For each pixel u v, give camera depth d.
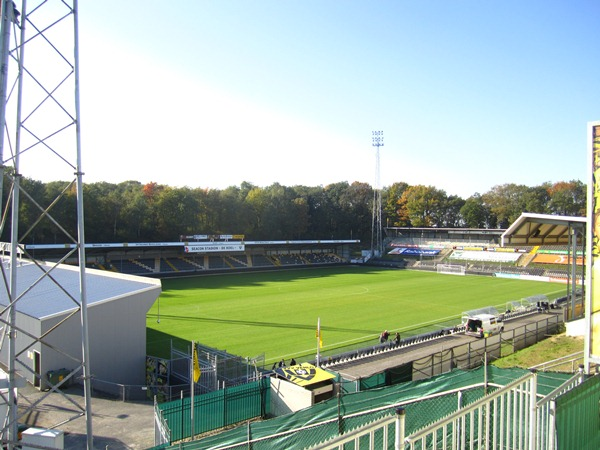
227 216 108.25
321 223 127.94
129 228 90.31
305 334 40.09
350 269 95.38
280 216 117.81
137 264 82.00
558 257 89.69
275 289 65.50
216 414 20.59
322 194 133.75
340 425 12.18
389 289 66.88
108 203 88.19
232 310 50.09
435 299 58.56
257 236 114.50
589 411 8.89
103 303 27.27
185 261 88.38
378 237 116.69
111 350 27.64
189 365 27.80
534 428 8.09
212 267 88.06
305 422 14.38
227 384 25.69
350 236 132.00
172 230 95.31
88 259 80.25
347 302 55.81
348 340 38.34
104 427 19.95
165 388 25.64
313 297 59.19
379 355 30.72
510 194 144.88
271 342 37.47
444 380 15.04
